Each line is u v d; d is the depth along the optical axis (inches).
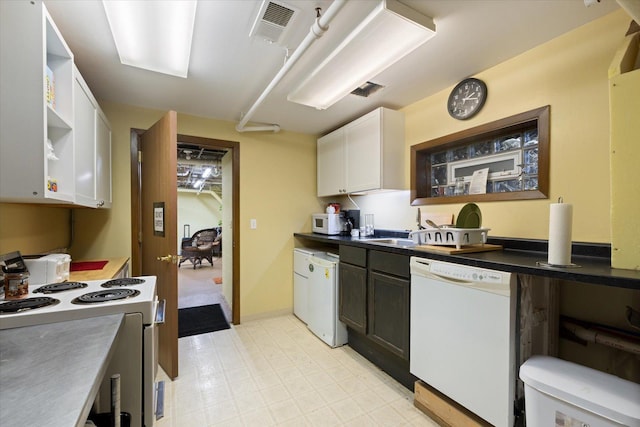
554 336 62.4
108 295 45.5
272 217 132.2
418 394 67.7
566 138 64.4
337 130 124.8
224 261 157.8
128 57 68.3
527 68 70.9
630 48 49.0
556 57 65.7
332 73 74.0
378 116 101.7
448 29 61.9
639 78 43.5
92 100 71.7
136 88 90.0
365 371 84.4
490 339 53.0
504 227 77.0
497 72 77.2
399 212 110.0
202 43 66.8
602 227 59.4
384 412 66.4
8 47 42.3
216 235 327.6
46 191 44.6
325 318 104.0
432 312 64.7
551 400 43.0
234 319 121.8
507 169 78.6
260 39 64.7
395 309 76.4
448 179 95.7
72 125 55.9
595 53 59.8
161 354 86.5
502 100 76.1
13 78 42.5
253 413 66.1
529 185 73.5
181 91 92.6
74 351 28.6
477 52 71.2
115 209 100.1
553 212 50.0
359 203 131.8
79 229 95.3
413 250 70.4
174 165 79.8
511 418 50.6
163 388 71.6
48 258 55.8
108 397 41.3
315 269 111.3
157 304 57.3
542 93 68.2
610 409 37.1
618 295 57.5
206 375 81.8
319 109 103.7
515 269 49.8
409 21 54.8
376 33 58.2
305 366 87.0
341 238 110.3
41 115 44.0
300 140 139.8
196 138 115.4
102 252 98.2
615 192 45.8
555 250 49.4
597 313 59.9
